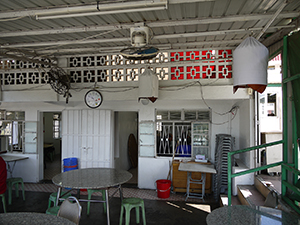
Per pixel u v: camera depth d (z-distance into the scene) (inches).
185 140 273.1
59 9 123.3
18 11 128.1
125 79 227.5
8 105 316.2
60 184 158.7
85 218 197.5
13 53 205.0
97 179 171.5
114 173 190.1
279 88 226.5
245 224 97.0
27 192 265.9
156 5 116.0
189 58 216.7
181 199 240.7
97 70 233.6
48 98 237.3
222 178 237.3
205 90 212.4
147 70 195.5
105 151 286.8
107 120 286.5
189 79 215.3
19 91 243.6
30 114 308.8
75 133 293.9
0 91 246.1
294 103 139.5
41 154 314.0
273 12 134.2
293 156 140.6
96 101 229.3
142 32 141.5
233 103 263.0
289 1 113.8
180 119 273.9
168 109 276.4
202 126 269.6
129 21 146.2
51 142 490.9
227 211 111.3
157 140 279.0
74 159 285.9
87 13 123.4
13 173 308.3
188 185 237.8
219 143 234.1
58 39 182.4
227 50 210.1
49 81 236.2
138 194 255.8
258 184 199.5
